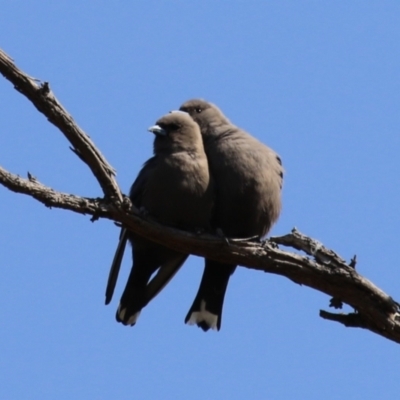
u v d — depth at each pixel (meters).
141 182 12.34
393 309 10.72
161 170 12.07
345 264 10.66
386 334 10.93
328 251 10.73
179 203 12.03
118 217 10.27
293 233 10.94
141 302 12.68
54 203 9.78
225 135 13.11
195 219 12.19
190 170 12.10
